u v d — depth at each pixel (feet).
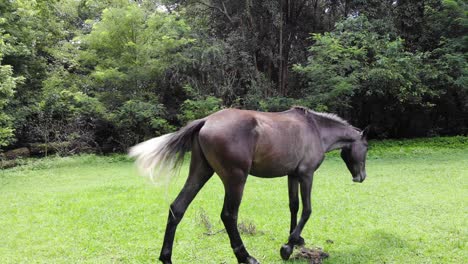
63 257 16.46
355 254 16.06
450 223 19.99
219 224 20.72
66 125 54.75
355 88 54.08
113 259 16.11
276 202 25.75
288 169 15.51
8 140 45.34
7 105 49.01
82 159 49.60
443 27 60.44
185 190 14.47
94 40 55.16
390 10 61.82
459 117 65.00
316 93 54.85
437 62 57.16
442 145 54.29
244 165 14.06
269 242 17.79
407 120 66.54
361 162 18.16
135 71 55.36
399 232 18.74
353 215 22.13
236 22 62.69
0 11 49.67
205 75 59.67
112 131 59.52
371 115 66.13
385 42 55.52
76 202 26.68
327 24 66.59
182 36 58.03
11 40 46.83
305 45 65.82
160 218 22.17
